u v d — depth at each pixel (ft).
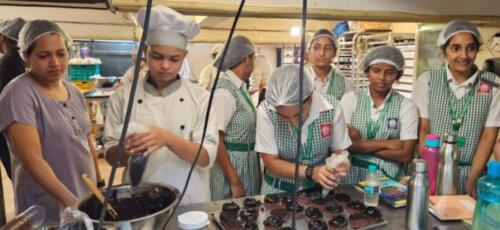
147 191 3.12
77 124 4.99
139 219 2.48
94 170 5.43
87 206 2.81
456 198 3.97
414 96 5.88
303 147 4.58
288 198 3.82
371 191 3.86
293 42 16.26
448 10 6.44
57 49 4.60
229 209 3.58
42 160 4.28
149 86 4.05
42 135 4.55
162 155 3.99
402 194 3.94
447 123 5.40
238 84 5.95
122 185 3.08
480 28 8.13
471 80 5.24
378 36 11.02
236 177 5.63
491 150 5.20
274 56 22.76
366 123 5.65
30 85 4.52
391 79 5.50
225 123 5.54
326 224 3.29
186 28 3.66
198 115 4.11
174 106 4.04
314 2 5.64
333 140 4.79
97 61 15.69
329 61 7.43
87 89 14.69
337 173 4.06
